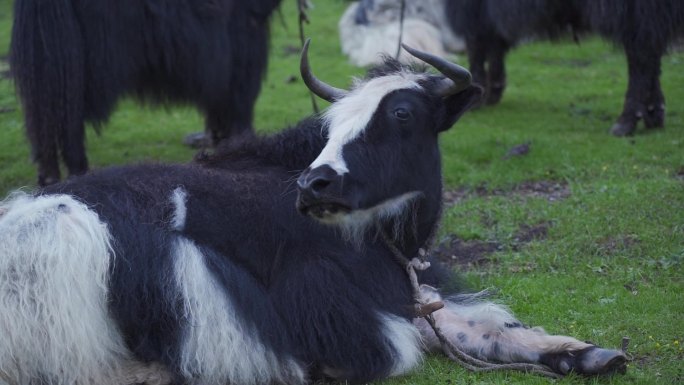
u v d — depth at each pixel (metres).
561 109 16.55
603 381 6.89
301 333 6.84
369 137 6.85
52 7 10.98
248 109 13.69
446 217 11.22
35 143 11.30
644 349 7.50
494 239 10.53
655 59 14.11
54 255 6.37
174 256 6.70
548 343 7.14
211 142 13.91
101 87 11.49
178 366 6.66
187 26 12.05
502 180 12.66
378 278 7.14
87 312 6.42
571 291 8.91
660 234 10.11
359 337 6.84
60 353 6.36
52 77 11.09
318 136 7.45
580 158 13.26
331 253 7.01
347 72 19.53
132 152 14.75
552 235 10.43
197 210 6.96
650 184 11.74
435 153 7.29
